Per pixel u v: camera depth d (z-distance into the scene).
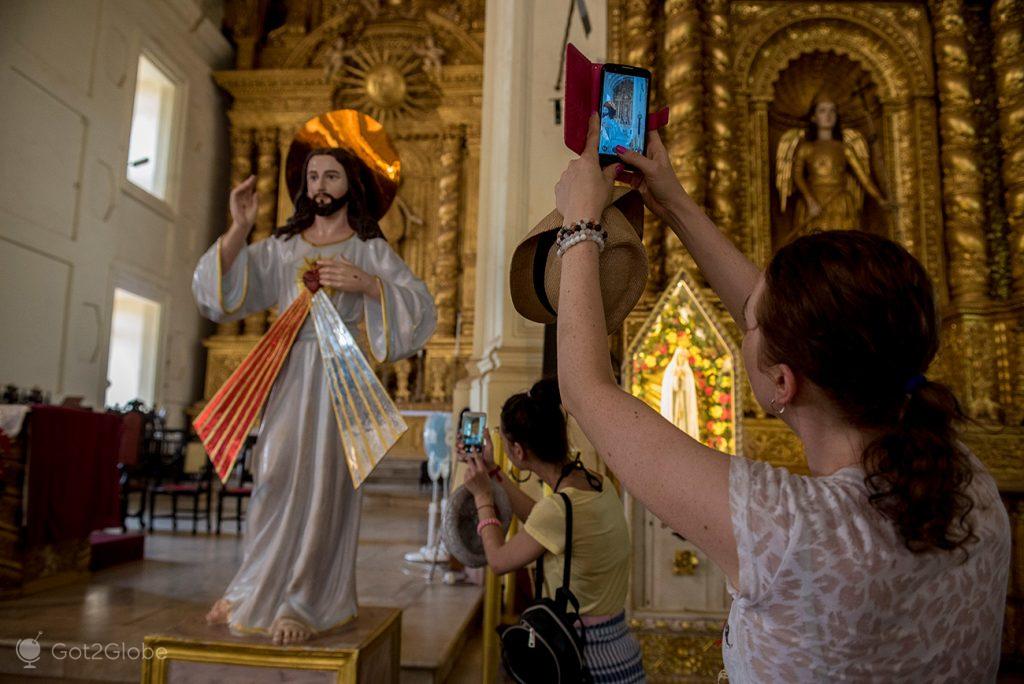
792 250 0.76
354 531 2.54
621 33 5.05
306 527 2.41
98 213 9.56
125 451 6.36
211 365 11.96
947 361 4.74
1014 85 4.79
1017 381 4.44
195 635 2.25
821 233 0.76
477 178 12.19
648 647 3.11
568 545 1.67
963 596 0.65
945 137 5.04
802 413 0.77
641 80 0.98
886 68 5.36
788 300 0.72
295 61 12.80
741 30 5.41
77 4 9.12
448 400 11.23
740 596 0.66
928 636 0.64
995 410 4.45
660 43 5.18
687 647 3.10
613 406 0.73
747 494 0.67
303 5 13.17
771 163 5.61
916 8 5.31
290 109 12.61
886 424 0.71
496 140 4.49
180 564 5.01
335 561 2.48
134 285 10.44
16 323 8.08
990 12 5.11
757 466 0.70
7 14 7.95
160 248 11.15
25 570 3.92
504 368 3.64
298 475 2.46
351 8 12.88
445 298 11.88
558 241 0.85
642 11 5.05
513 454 1.93
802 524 0.64
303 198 2.80
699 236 1.03
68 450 4.23
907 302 0.69
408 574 4.51
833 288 0.69
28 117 8.27
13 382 8.02
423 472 9.82
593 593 1.71
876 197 5.34
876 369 0.69
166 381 11.30
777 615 0.65
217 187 12.85
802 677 0.63
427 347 11.64
